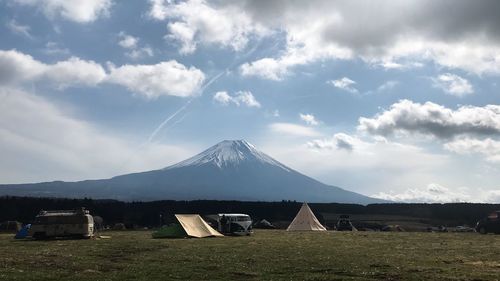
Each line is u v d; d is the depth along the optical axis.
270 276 21.31
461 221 96.06
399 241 45.16
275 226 88.12
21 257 28.02
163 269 23.25
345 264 25.77
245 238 50.12
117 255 30.06
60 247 36.09
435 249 36.00
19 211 77.12
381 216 103.12
